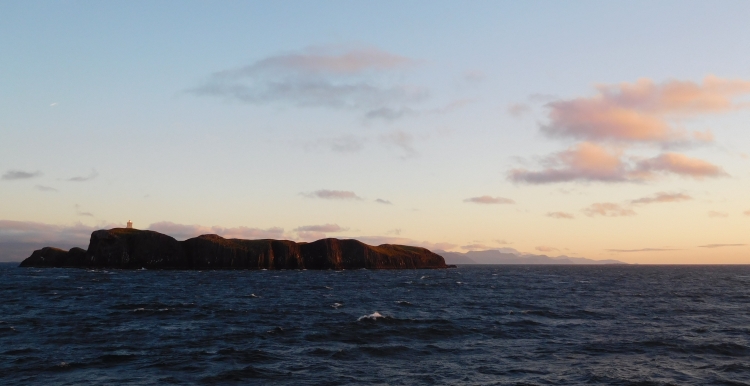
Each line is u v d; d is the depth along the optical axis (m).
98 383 23.42
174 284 94.69
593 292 81.94
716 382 24.33
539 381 24.44
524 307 55.62
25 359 27.80
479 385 23.69
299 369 26.27
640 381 24.41
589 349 31.97
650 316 48.09
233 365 26.81
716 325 42.22
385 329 38.41
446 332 37.59
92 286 86.12
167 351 30.14
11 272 143.38
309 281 110.00
